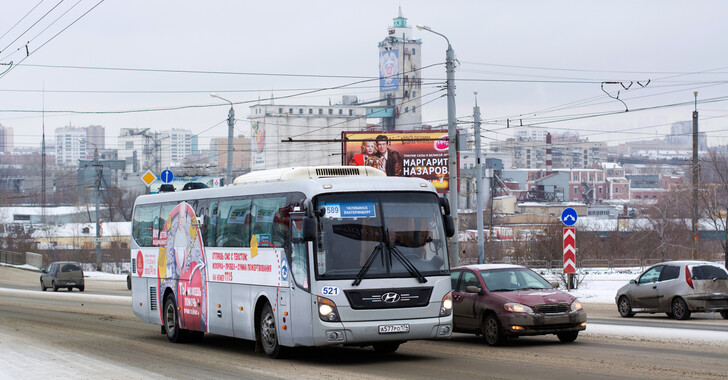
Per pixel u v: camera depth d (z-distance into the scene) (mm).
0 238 103875
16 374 13820
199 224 18891
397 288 14461
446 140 57562
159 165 166375
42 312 31250
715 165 70500
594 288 40656
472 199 120438
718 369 13188
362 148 57906
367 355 16297
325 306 14125
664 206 68812
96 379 13078
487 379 12523
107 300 39594
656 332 19281
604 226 83750
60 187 173000
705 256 64812
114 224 116250
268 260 15852
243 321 16797
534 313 17266
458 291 19156
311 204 14188
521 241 66688
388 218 14758
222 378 13055
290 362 15211
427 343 18781
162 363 15281
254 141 155375
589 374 12812
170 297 20344
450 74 31922
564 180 158875
